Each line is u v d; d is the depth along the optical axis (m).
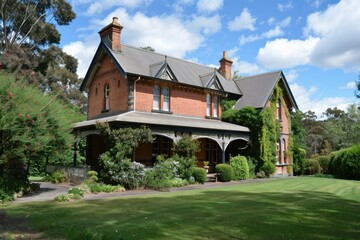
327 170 32.12
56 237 7.41
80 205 11.74
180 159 20.66
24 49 35.12
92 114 26.69
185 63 29.64
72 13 39.78
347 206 11.84
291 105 33.00
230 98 29.89
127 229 8.05
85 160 27.28
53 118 14.55
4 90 12.89
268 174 26.72
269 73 31.38
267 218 9.50
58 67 41.94
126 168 17.50
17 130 12.84
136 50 26.06
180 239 7.29
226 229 8.20
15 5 36.69
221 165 23.11
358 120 51.66
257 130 27.11
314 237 7.53
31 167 25.47
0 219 9.35
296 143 33.97
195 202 12.53
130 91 22.33
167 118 22.39
